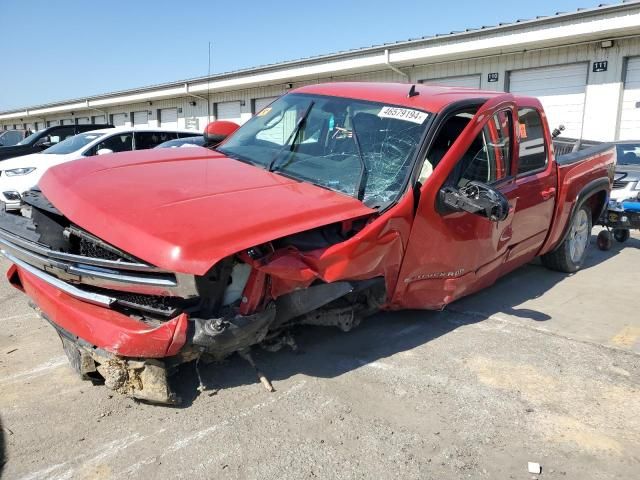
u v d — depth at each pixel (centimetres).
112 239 285
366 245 326
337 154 389
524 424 311
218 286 291
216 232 277
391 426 304
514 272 629
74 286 313
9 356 377
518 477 265
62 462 264
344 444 286
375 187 358
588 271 645
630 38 1259
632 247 791
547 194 505
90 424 296
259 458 272
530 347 415
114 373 294
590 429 308
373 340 418
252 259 287
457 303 513
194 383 339
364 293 374
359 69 1797
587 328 457
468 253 407
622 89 1292
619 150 982
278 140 424
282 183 353
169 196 313
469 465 273
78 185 338
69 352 337
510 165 455
